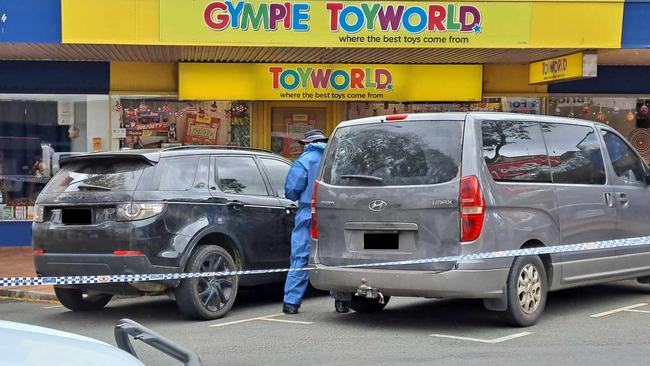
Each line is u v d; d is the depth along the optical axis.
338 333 6.73
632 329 6.65
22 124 12.96
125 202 7.03
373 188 6.61
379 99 12.64
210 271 7.50
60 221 7.30
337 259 6.77
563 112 13.64
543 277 6.81
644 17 11.15
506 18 11.06
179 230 7.22
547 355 5.73
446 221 6.24
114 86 12.98
